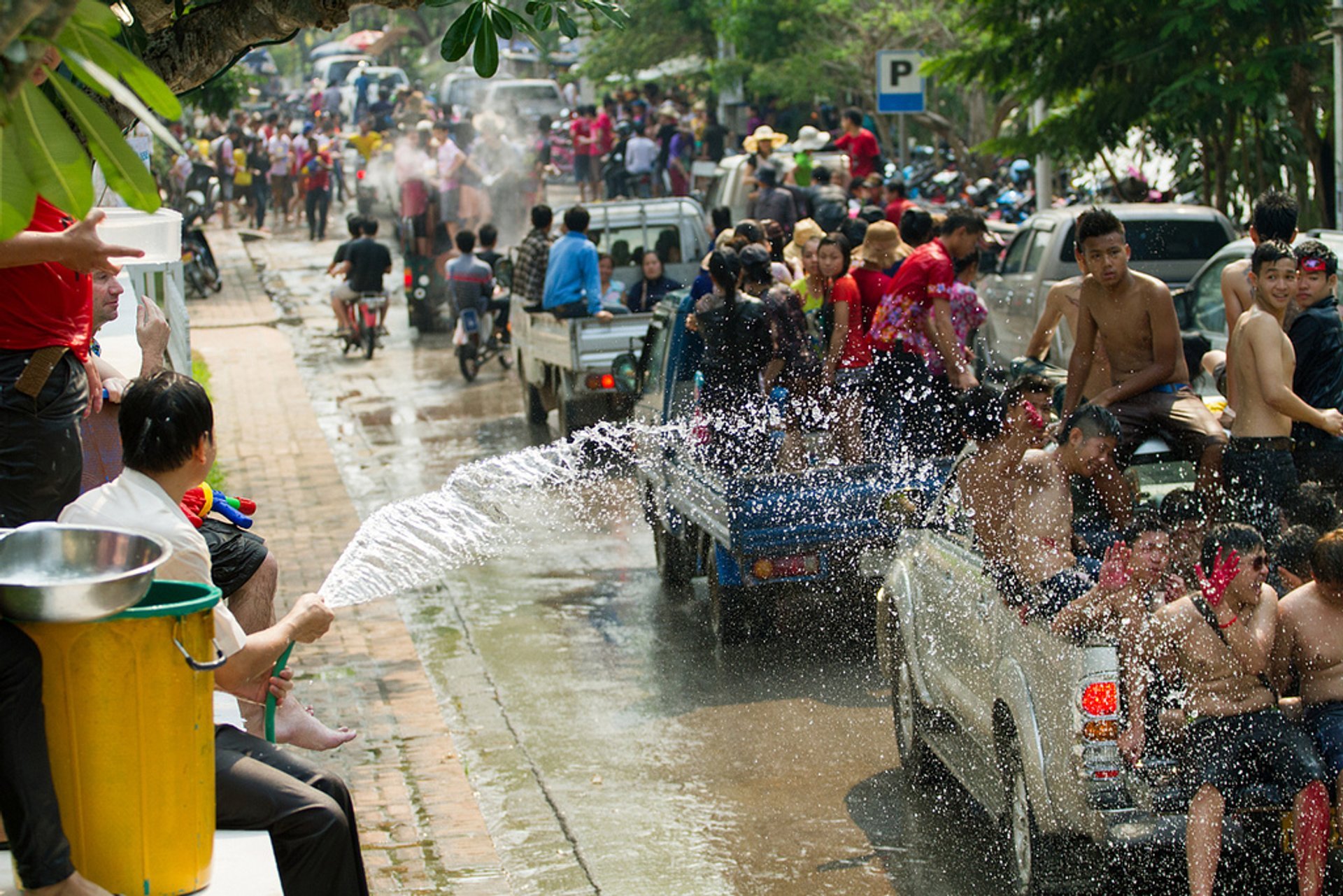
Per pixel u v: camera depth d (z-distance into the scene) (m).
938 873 9.86
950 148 54.28
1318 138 25.31
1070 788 8.73
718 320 16.17
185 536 6.51
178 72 8.90
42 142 3.93
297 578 16.86
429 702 13.29
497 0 8.52
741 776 11.66
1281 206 13.45
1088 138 27.33
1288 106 25.08
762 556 14.06
